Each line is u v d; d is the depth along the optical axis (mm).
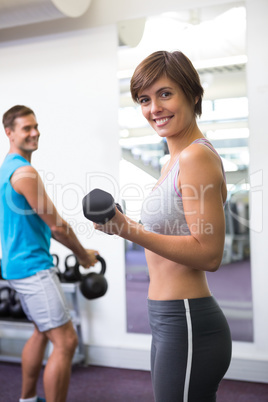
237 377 2744
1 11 2646
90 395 2551
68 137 3049
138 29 2879
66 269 2791
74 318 2992
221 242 1015
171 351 1096
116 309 3002
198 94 1150
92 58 2979
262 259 2670
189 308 1097
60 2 2553
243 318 2721
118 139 2941
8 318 2898
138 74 1111
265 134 2645
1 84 3191
